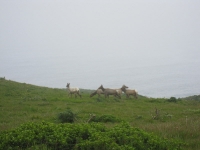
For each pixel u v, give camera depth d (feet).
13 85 111.65
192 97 135.33
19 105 78.74
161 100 100.73
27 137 30.42
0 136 31.27
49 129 33.12
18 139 30.12
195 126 43.39
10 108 73.72
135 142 30.09
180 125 45.19
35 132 32.24
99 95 105.91
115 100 98.53
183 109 80.02
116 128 34.01
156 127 43.75
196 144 33.45
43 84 354.13
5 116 63.52
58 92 114.32
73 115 55.52
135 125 50.16
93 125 36.01
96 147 29.01
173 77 392.06
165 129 41.81
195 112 72.23
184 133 38.99
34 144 29.94
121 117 64.39
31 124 34.30
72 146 30.53
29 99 89.56
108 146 28.84
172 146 31.19
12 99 88.28
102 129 34.86
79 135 31.96
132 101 98.22
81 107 78.54
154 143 30.58
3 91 98.12
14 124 51.13
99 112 70.74
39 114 65.72
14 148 29.30
